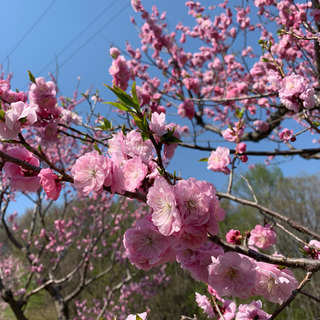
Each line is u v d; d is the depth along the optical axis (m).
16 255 11.36
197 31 6.19
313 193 9.40
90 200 8.35
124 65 2.87
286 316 5.86
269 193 11.43
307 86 1.98
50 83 2.34
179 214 0.88
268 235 1.95
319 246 1.60
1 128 1.10
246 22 5.10
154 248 1.03
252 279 1.00
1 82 2.44
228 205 9.48
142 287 9.97
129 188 1.07
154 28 4.99
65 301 5.84
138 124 1.00
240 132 2.55
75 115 2.92
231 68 5.86
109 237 9.93
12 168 1.24
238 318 1.60
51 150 7.10
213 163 2.44
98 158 1.04
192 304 9.48
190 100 3.78
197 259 1.09
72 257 10.77
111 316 8.05
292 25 3.41
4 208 5.95
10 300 4.78
